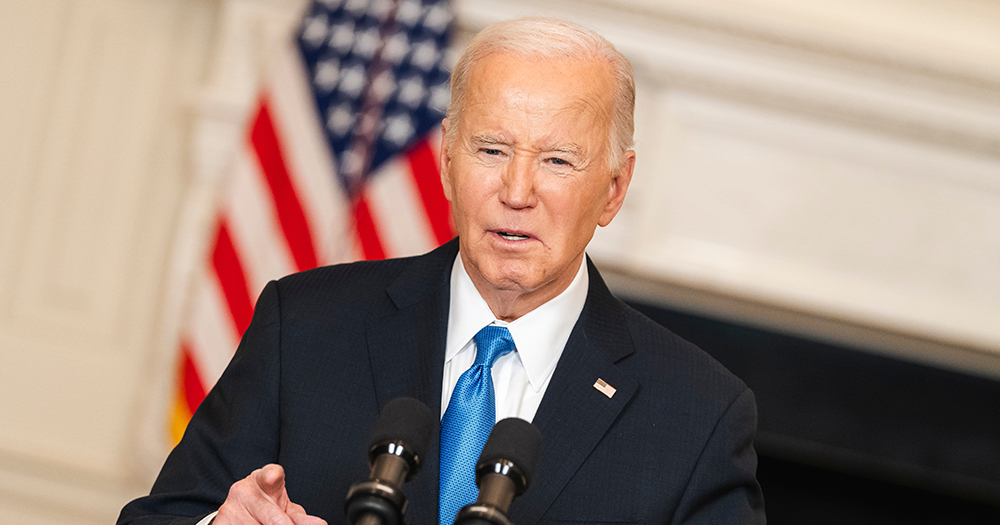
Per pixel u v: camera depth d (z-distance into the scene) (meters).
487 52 3.80
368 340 4.20
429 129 10.16
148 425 10.77
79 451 11.32
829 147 11.11
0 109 11.41
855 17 10.98
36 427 11.33
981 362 11.59
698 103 11.11
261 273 9.99
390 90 10.23
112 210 11.50
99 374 11.40
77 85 11.49
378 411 4.05
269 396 4.14
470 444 3.92
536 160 3.70
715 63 10.89
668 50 10.90
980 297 11.16
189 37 11.50
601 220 4.23
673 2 10.72
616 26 10.88
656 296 11.54
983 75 10.66
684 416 4.11
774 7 10.96
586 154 3.74
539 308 4.11
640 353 4.29
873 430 11.57
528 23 3.82
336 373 4.14
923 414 11.55
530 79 3.70
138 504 4.00
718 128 11.15
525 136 3.68
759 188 11.16
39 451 11.27
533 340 4.10
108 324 11.46
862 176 11.15
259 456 4.07
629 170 4.19
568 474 3.92
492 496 2.69
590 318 4.29
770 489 11.91
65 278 11.48
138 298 11.48
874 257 11.18
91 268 11.49
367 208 10.07
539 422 3.99
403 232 10.09
